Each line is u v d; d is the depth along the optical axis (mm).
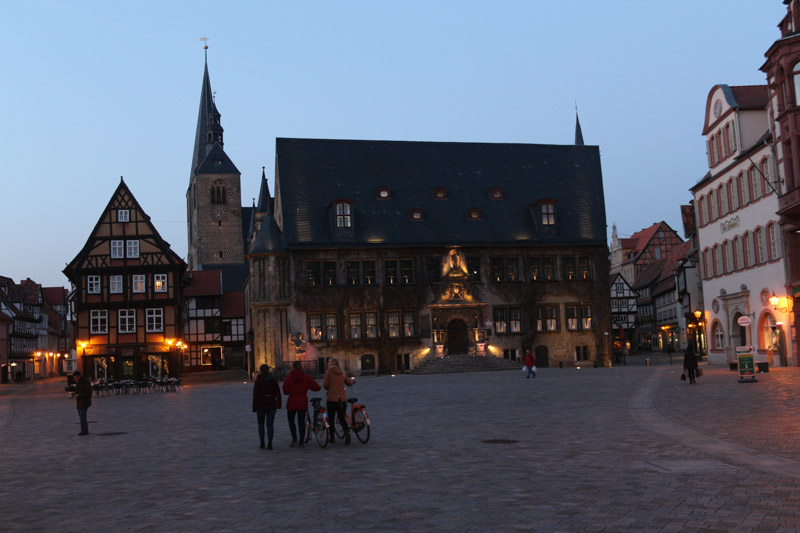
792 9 37688
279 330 56438
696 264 71812
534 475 11469
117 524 9281
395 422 20047
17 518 9812
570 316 60781
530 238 61656
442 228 60750
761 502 9039
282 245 57438
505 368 56906
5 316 84812
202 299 84500
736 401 21547
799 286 38000
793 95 36625
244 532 8625
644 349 106500
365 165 63125
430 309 58500
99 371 58438
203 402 32062
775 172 40219
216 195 119438
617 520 8477
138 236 59781
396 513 9273
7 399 43719
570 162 67312
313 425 16359
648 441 14562
